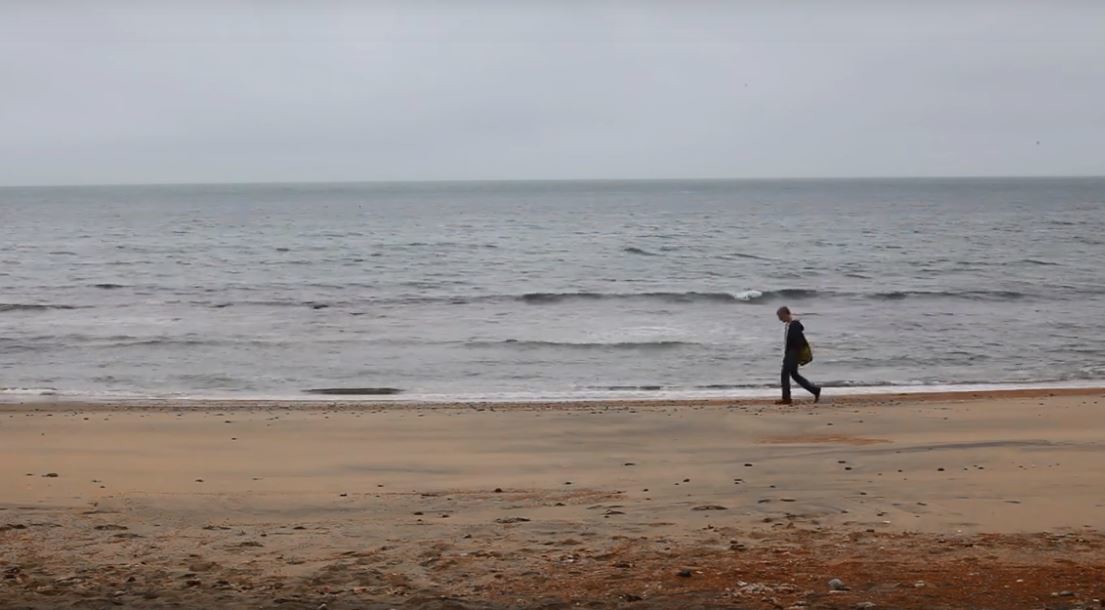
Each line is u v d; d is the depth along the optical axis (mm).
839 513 9023
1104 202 164000
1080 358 27141
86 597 6516
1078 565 7133
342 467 12031
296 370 25531
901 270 55250
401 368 25781
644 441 14055
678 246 75438
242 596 6547
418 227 104125
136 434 14703
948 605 6242
